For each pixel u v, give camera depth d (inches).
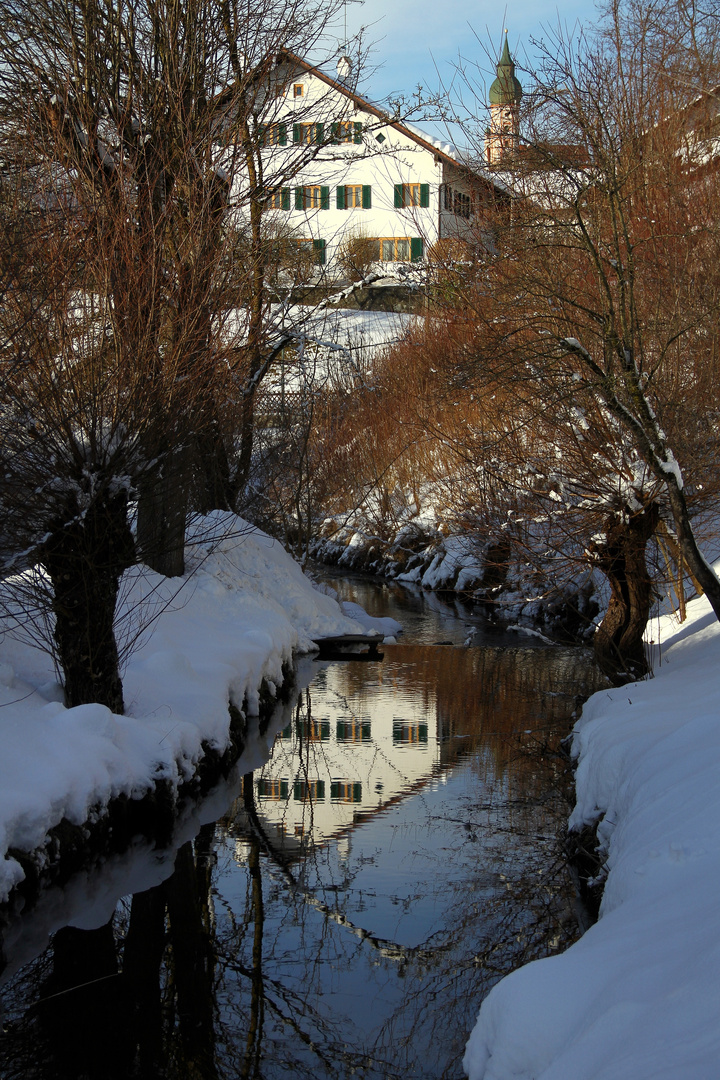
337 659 601.0
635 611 391.9
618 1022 115.1
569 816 299.0
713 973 110.0
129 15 391.9
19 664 320.5
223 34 470.6
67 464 274.8
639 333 346.6
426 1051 190.1
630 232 419.8
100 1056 190.5
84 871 267.9
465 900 257.3
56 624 301.4
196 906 257.6
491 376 367.6
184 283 316.2
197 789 325.4
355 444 967.6
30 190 293.3
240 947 234.1
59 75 358.9
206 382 321.1
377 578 960.9
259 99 527.8
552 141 424.2
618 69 432.5
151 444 290.2
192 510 556.1
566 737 393.1
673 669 367.6
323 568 1039.6
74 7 381.1
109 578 300.0
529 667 569.0
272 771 379.9
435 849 295.1
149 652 373.7
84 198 293.9
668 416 374.3
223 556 566.6
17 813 247.6
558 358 323.0
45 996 214.4
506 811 329.1
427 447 848.3
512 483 439.8
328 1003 209.3
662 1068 96.9
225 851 296.0
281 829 315.0
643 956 131.5
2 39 366.6
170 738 316.2
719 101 476.4
